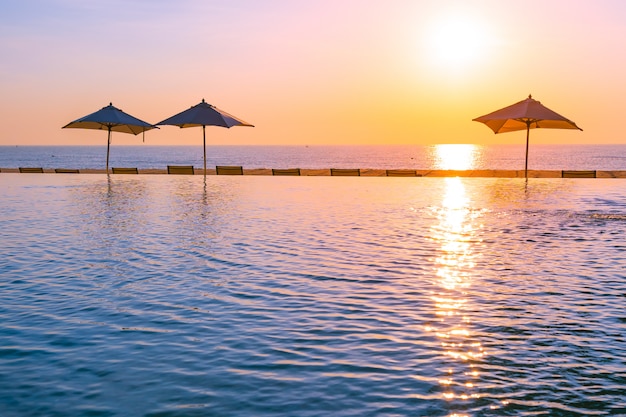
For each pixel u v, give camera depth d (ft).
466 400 16.31
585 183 86.48
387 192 74.84
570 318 23.76
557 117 85.51
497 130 95.91
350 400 16.29
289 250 37.45
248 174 103.04
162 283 29.17
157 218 51.06
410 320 23.40
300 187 81.35
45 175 104.32
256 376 17.89
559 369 18.52
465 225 47.75
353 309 24.85
